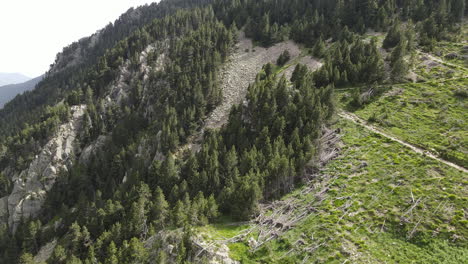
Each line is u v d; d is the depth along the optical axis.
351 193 39.91
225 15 134.38
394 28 79.75
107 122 100.50
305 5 122.44
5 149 104.00
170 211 44.34
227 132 63.53
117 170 80.19
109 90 109.94
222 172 52.12
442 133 48.03
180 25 132.75
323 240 33.47
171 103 87.25
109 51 135.38
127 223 49.34
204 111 81.75
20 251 68.44
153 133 81.56
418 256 29.28
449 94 56.69
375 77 66.44
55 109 108.12
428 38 77.31
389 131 51.88
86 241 54.28
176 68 96.56
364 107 60.78
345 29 90.69
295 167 46.12
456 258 28.06
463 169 39.56
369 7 98.31
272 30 110.00
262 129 57.19
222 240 35.66
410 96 59.47
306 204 40.66
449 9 87.62
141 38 126.19
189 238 35.19
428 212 33.50
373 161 44.91
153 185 60.25
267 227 37.94
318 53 87.69
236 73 96.38
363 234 33.16
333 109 57.75
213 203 41.22
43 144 95.75
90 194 81.00
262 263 32.34
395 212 34.72
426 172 39.69
